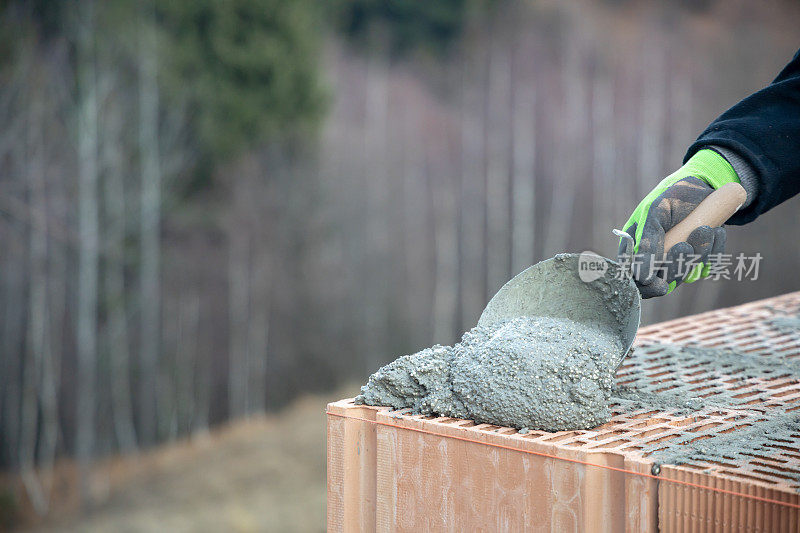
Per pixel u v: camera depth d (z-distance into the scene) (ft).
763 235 45.34
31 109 34.14
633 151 48.91
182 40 36.68
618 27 52.42
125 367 36.11
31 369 34.81
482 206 48.39
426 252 47.06
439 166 48.32
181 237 38.52
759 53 49.60
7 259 34.45
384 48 50.62
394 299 45.50
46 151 34.60
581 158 49.03
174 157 36.76
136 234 36.27
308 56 40.04
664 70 49.98
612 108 49.80
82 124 34.27
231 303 39.40
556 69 50.90
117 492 33.06
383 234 45.60
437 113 49.70
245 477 33.40
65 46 34.91
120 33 34.99
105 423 35.68
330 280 43.11
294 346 41.19
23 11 34.06
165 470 34.76
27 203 34.17
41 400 34.78
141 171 36.06
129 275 36.91
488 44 51.70
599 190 48.67
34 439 34.65
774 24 51.37
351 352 43.55
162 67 35.70
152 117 35.91
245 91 37.60
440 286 46.88
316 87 40.40
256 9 37.76
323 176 42.63
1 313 34.35
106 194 35.53
